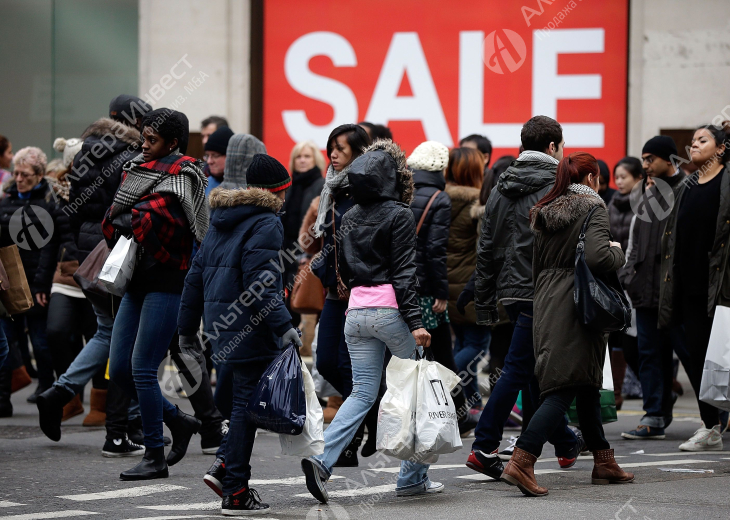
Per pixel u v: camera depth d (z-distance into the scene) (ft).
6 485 56.03
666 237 70.49
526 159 56.65
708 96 119.96
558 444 60.70
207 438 67.62
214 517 47.34
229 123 128.98
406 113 126.31
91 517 47.14
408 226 51.01
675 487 54.03
